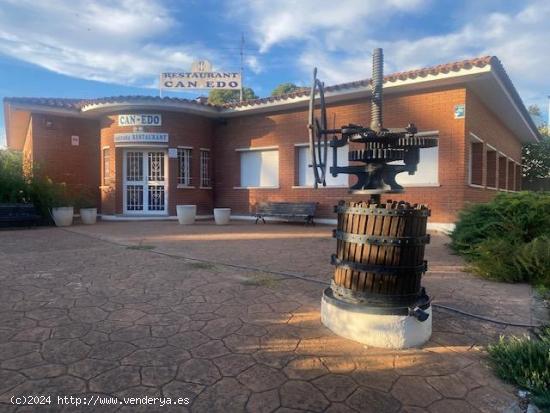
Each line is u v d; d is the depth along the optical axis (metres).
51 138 15.78
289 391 2.89
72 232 11.16
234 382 2.99
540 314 4.54
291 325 4.07
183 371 3.12
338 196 13.57
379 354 3.49
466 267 6.65
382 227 3.71
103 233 10.91
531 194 7.26
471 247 7.08
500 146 16.59
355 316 3.72
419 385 3.03
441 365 3.34
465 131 11.29
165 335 3.77
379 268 3.73
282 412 2.65
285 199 14.76
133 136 15.16
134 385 2.91
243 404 2.73
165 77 21.48
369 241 3.73
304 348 3.56
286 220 14.60
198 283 5.51
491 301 4.98
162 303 4.66
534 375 3.02
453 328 4.12
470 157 12.85
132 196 15.71
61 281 5.55
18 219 12.36
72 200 14.48
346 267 3.88
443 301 4.96
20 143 23.41
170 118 15.31
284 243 9.22
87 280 5.62
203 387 2.91
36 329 3.85
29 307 4.46
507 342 3.64
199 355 3.38
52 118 15.78
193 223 13.84
